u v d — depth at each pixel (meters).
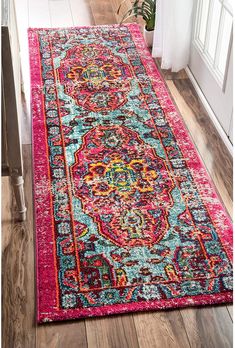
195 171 2.43
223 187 2.37
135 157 2.51
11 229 2.13
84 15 3.81
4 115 1.85
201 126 2.74
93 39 3.49
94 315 1.80
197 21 2.96
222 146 2.61
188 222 2.16
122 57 3.30
